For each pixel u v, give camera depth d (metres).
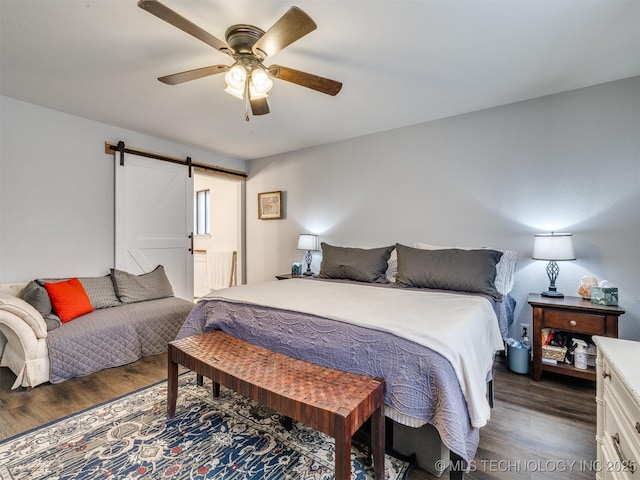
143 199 3.65
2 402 2.06
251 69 1.88
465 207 3.08
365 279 2.96
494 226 2.93
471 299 2.06
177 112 3.04
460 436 1.18
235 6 1.65
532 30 1.84
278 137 3.81
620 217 2.42
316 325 1.65
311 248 3.90
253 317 1.93
